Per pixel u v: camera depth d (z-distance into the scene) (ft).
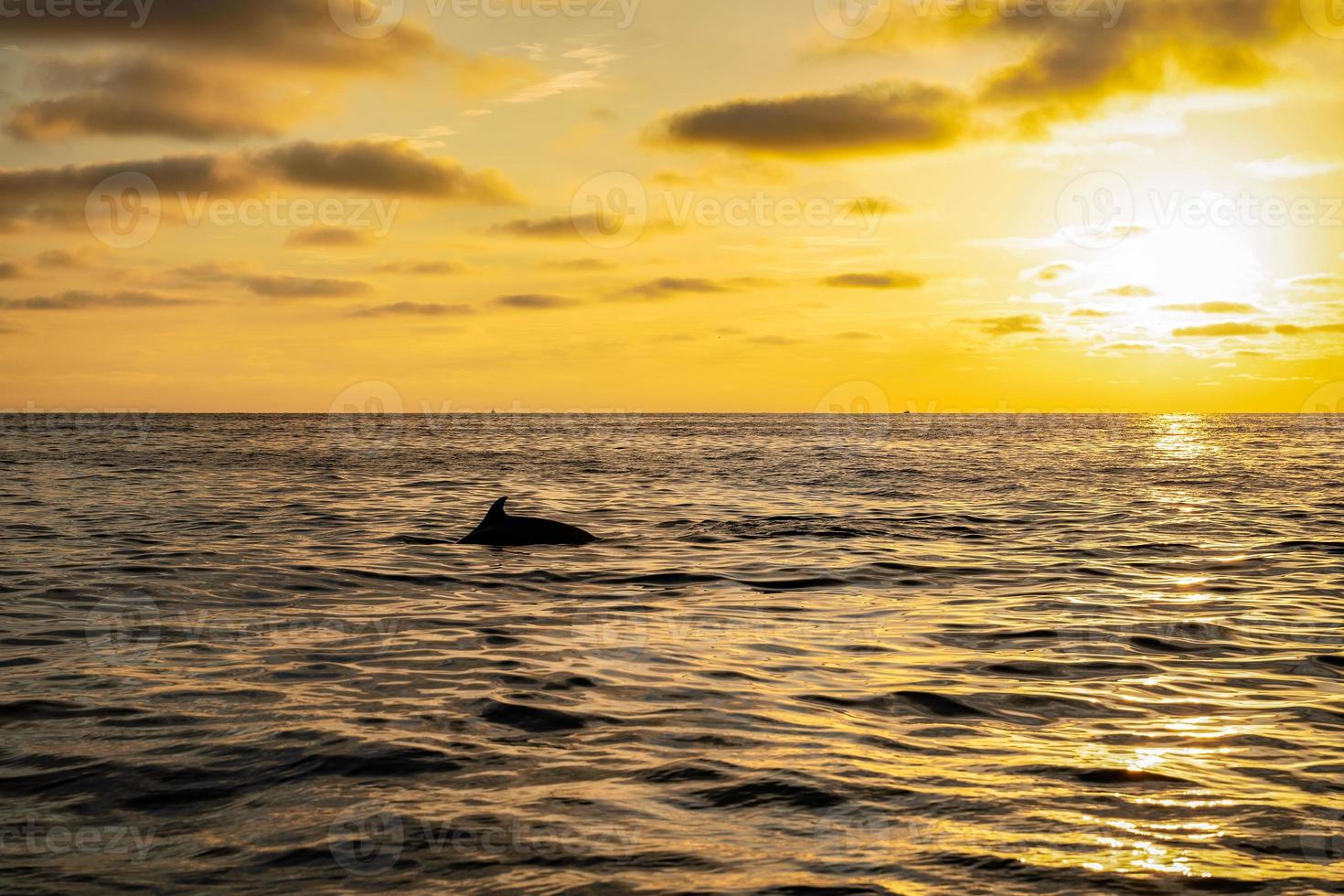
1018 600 38.40
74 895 13.70
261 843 15.44
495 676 26.05
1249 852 15.19
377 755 19.53
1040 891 13.85
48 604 36.22
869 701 23.79
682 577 43.86
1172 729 21.80
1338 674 26.86
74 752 19.74
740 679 25.77
